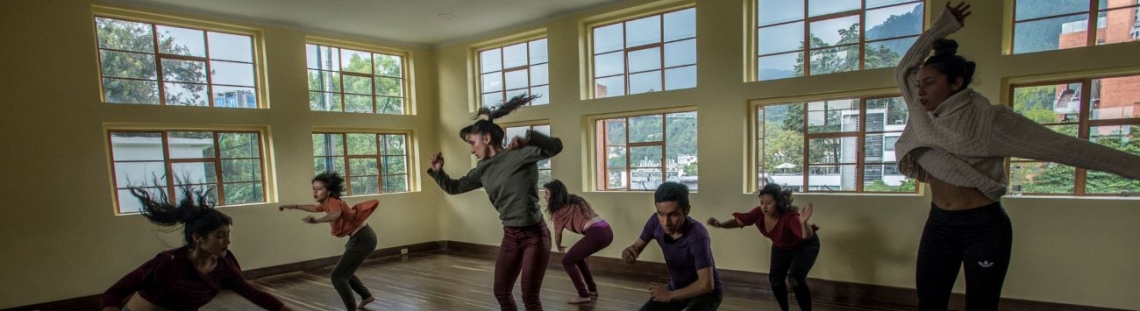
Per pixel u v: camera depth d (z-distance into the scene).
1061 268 3.17
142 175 4.39
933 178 1.44
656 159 4.75
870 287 3.72
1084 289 3.11
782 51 4.09
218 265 1.95
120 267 4.21
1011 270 3.32
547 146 2.26
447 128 6.10
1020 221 3.27
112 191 4.21
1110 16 3.06
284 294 4.25
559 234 3.86
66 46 3.96
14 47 3.75
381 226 5.73
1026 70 3.17
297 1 4.40
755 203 4.09
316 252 5.27
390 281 4.61
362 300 3.85
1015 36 3.32
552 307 3.72
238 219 4.75
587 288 4.00
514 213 2.35
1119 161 1.07
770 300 3.79
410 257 5.73
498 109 2.53
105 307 1.72
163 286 1.84
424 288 4.35
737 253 4.21
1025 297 3.28
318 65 5.42
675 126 4.61
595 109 4.91
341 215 3.48
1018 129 1.21
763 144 4.22
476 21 5.21
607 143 5.05
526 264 2.38
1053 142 1.15
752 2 4.18
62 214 3.95
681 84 4.54
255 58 5.02
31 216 3.82
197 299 1.94
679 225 1.97
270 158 5.05
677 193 1.92
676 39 4.56
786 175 4.14
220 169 4.79
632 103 4.70
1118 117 3.06
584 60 5.05
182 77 4.61
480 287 4.38
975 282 1.33
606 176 5.07
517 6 4.75
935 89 1.32
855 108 3.82
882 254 3.67
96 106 4.09
